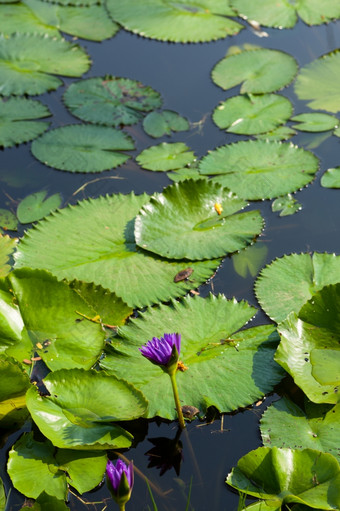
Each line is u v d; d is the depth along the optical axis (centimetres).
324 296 194
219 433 174
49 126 314
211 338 198
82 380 178
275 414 175
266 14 394
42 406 170
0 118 316
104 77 344
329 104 319
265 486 153
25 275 199
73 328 197
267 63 351
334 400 171
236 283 225
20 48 365
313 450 156
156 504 159
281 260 228
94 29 392
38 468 159
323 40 371
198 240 238
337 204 260
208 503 158
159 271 226
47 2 409
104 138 303
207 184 252
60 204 263
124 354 192
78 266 225
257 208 259
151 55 369
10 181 279
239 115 314
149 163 284
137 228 235
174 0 408
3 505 152
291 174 271
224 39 378
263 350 193
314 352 186
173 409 176
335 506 143
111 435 166
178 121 314
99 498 158
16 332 193
